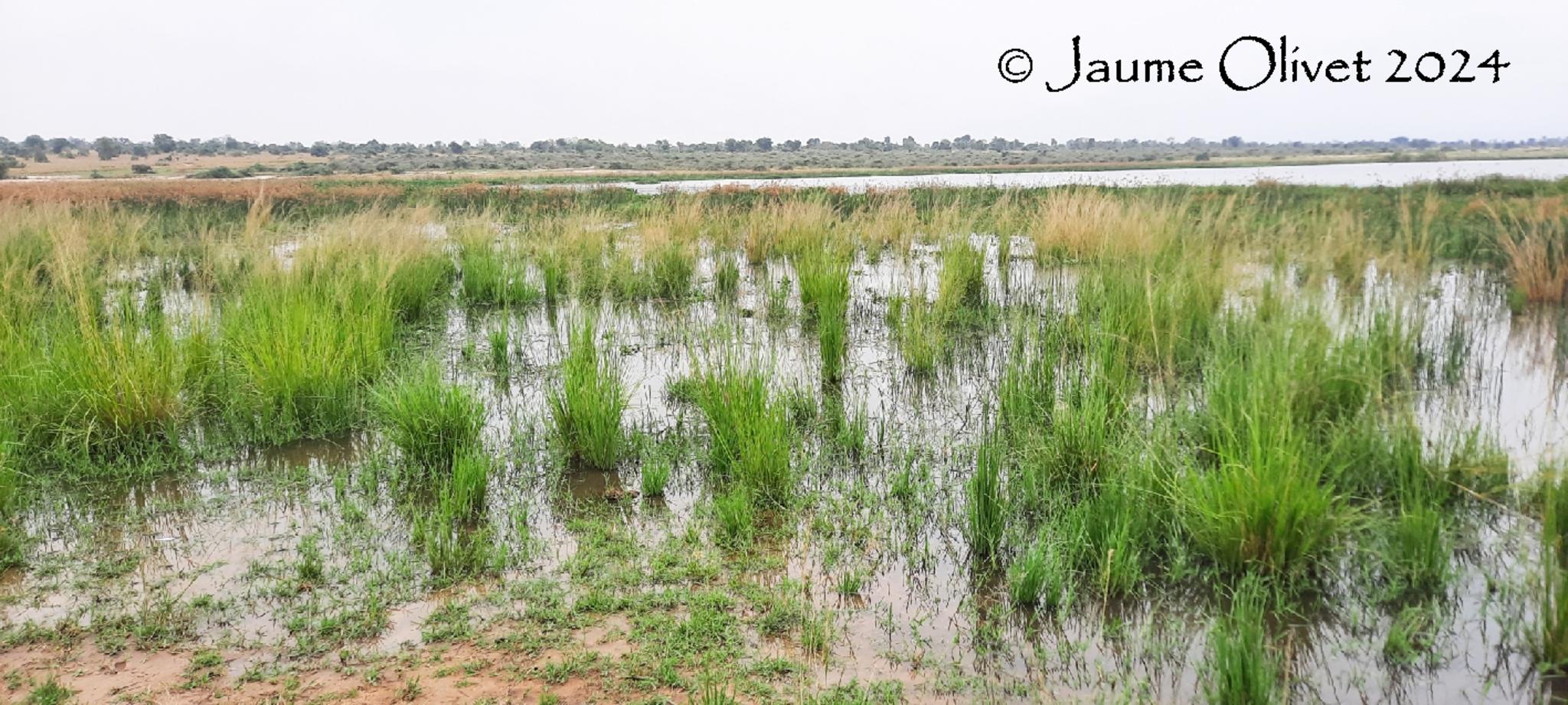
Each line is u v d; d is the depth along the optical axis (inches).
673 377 293.6
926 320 334.3
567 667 132.0
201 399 245.8
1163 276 308.3
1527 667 129.1
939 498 193.8
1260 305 281.9
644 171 2586.1
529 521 184.9
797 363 307.6
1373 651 134.3
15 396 222.2
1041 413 229.0
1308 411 200.7
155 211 758.5
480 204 901.2
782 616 145.3
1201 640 138.9
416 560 165.2
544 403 266.5
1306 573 152.3
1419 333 268.4
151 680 128.9
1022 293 393.7
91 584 157.2
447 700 124.4
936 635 140.3
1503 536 166.7
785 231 532.4
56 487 199.8
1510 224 484.4
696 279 467.5
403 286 378.0
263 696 125.3
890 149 5374.0
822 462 214.8
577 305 394.0
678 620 145.0
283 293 301.7
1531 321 332.2
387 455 217.6
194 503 191.6
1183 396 226.5
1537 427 222.5
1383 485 185.0
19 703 122.3
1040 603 148.9
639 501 194.9
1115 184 890.7
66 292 318.7
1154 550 163.8
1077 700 123.6
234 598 151.6
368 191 1000.9
